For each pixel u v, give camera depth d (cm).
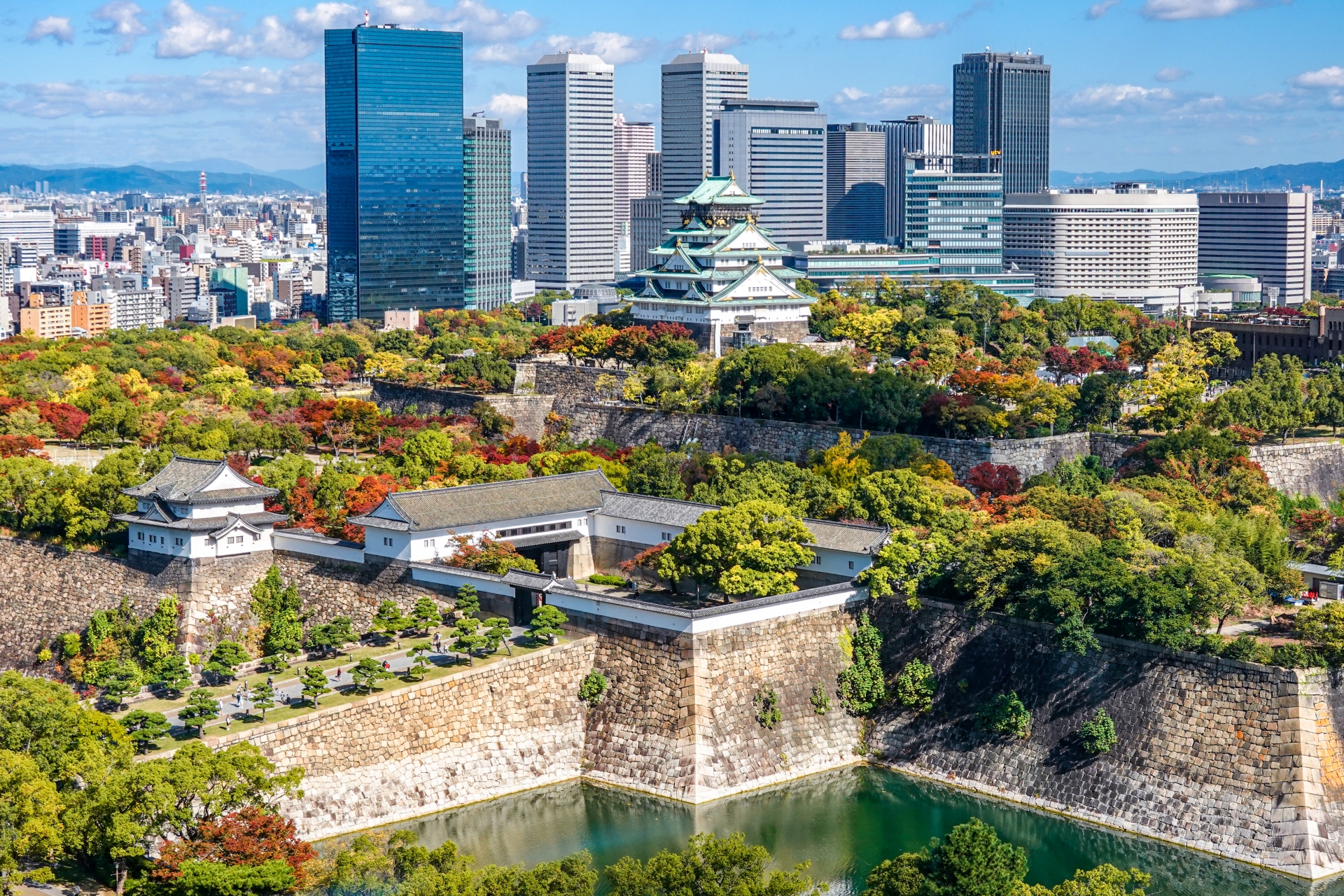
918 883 16812
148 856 18825
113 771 19112
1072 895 16612
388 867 17475
